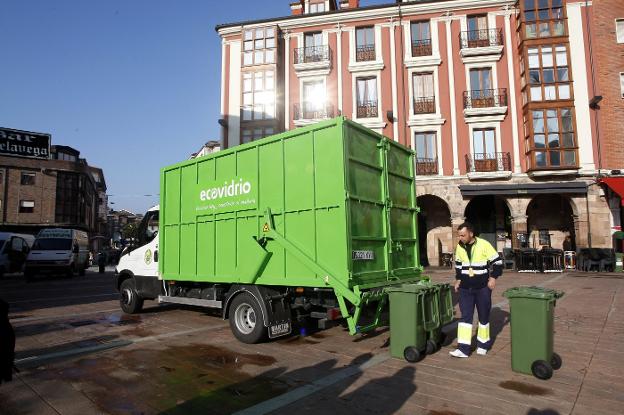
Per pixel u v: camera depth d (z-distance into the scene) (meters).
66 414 3.99
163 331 7.63
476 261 5.79
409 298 5.59
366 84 24.25
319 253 5.91
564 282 14.94
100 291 15.20
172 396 4.41
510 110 22.17
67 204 42.88
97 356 5.93
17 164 40.00
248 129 25.03
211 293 7.80
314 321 7.24
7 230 39.44
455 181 22.30
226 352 6.10
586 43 21.44
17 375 5.11
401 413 3.92
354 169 5.99
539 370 4.82
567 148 20.56
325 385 4.68
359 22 24.44
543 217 22.70
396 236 6.95
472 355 5.83
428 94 23.50
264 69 25.06
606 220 20.42
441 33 23.39
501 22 22.81
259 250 6.68
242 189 7.09
